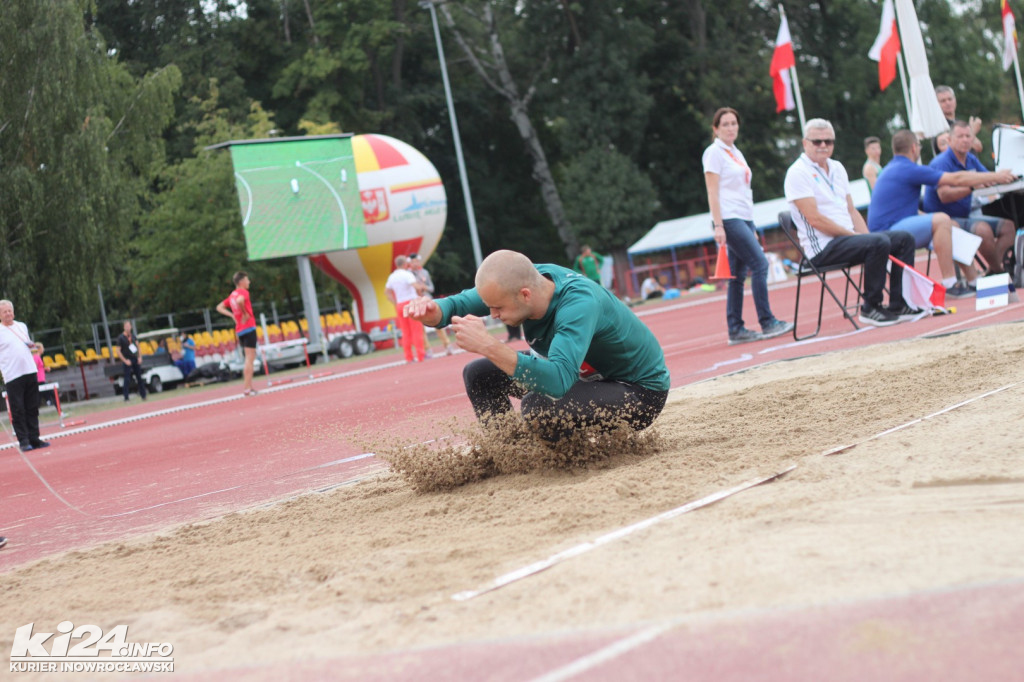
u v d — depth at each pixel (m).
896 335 11.55
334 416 14.19
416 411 12.45
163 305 50.28
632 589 3.40
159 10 61.97
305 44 63.72
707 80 65.31
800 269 13.07
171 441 14.91
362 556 4.70
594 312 5.87
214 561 5.22
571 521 4.70
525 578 3.78
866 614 2.84
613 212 62.97
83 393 42.94
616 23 65.00
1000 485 4.28
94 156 33.91
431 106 69.44
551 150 75.25
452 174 71.00
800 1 68.94
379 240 45.00
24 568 5.80
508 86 66.69
